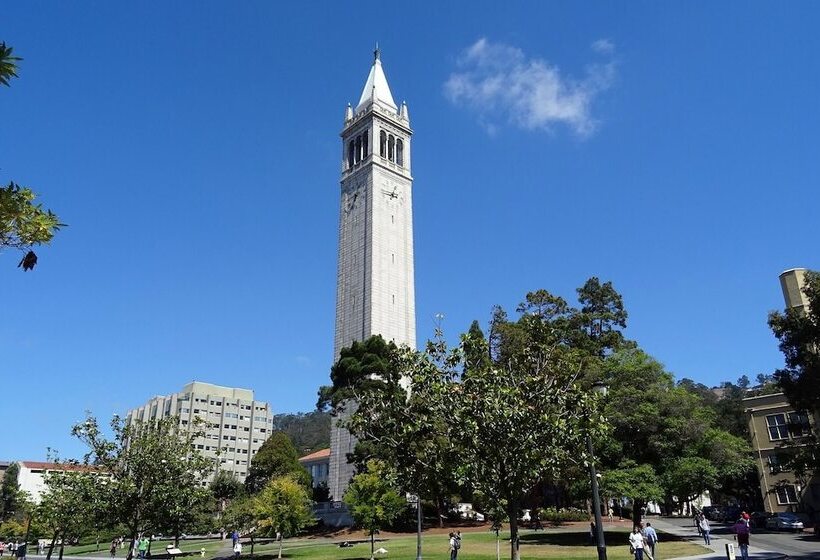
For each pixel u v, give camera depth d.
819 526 48.97
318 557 49.19
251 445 181.75
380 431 23.66
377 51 130.75
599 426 23.06
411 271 114.31
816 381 41.53
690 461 49.66
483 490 22.55
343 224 118.06
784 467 45.47
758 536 51.25
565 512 70.56
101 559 58.62
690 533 54.12
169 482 28.89
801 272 64.50
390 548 51.78
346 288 112.56
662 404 51.91
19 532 98.69
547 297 77.94
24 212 10.73
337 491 96.19
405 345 24.17
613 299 84.75
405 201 118.25
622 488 46.94
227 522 72.75
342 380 78.19
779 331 43.88
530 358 24.41
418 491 24.00
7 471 147.62
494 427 21.52
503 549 46.31
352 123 122.94
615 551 42.88
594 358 59.81
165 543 80.06
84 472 29.38
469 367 23.17
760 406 71.94
